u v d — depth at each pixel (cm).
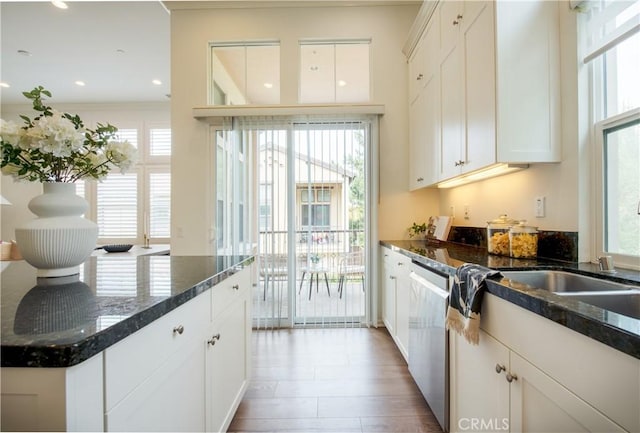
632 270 126
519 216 185
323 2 303
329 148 304
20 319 69
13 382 56
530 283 133
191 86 309
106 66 399
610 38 133
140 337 76
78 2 283
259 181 305
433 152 239
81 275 123
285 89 306
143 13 302
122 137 522
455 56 197
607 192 139
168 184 519
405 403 176
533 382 86
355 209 305
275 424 159
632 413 58
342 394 186
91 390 60
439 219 285
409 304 201
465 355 130
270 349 250
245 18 306
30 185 529
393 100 308
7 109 521
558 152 152
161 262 162
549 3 152
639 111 125
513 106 151
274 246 304
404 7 306
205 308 118
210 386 122
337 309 304
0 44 347
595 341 66
